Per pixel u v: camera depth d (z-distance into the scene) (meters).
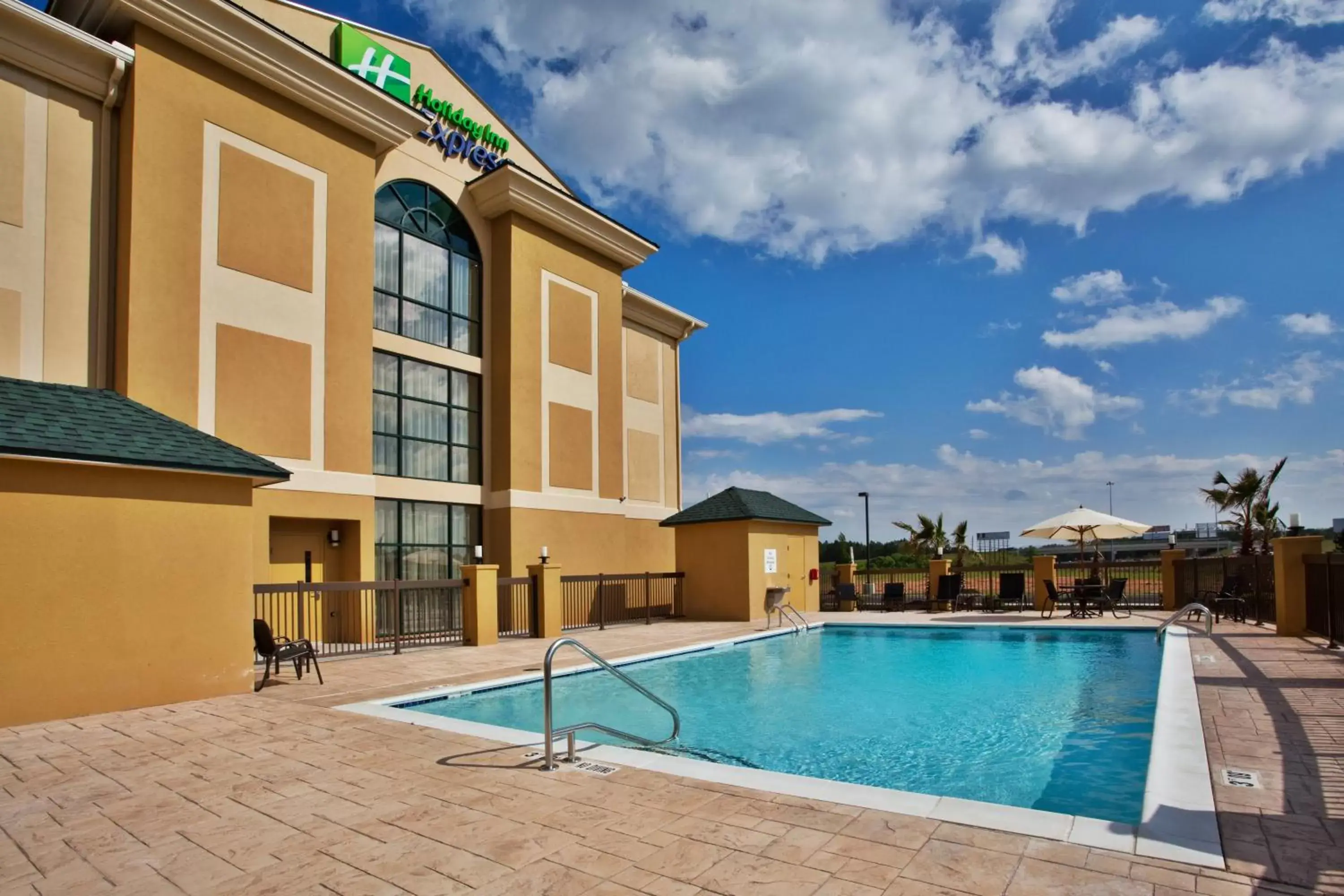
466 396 18.09
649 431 24.44
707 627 16.80
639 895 3.08
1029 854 3.40
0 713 6.67
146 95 11.77
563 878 3.28
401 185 16.94
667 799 4.39
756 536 19.06
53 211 11.11
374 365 16.00
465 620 13.48
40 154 11.03
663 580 21.81
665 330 25.44
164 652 7.80
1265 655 9.79
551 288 19.66
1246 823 3.76
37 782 4.99
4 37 10.62
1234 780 4.50
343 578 14.43
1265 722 6.06
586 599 19.39
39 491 7.05
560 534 19.02
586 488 20.11
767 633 15.20
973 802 4.22
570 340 20.09
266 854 3.67
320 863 3.54
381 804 4.41
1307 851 3.39
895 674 11.20
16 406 7.79
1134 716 8.16
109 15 11.62
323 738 6.16
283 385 13.31
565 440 19.62
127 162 11.61
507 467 17.98
